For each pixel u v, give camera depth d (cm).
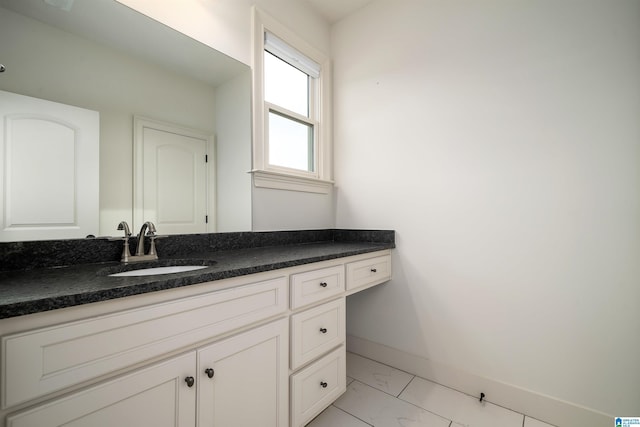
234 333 93
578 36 126
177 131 140
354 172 203
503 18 145
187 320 80
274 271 107
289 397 112
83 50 112
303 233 190
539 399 134
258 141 162
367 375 172
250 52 159
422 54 172
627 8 116
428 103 170
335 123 214
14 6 98
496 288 146
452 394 154
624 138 117
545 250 133
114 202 119
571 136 128
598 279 122
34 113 100
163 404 75
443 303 164
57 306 58
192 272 84
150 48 131
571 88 128
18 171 96
